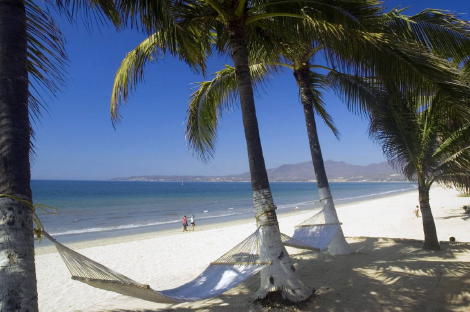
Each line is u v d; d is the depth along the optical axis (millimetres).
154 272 9078
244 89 4785
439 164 7410
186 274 8023
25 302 2094
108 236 18281
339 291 4875
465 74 4836
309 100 7414
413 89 4625
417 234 13898
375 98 7051
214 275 4426
